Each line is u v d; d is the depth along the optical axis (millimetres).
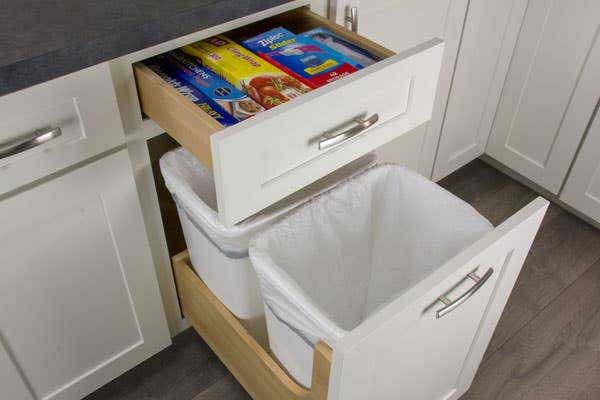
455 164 1796
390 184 1073
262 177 792
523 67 1633
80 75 812
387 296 1229
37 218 900
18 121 790
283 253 985
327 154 856
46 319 1028
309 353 927
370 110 865
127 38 778
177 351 1360
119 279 1101
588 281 1548
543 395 1303
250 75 901
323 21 1033
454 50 1466
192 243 1113
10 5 812
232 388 1299
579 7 1441
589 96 1508
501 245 844
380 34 1275
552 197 1782
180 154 1051
